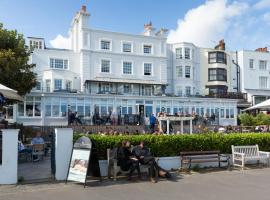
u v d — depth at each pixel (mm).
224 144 14820
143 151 12148
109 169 11883
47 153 19156
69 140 11797
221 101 42969
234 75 51375
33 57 39594
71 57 41406
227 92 47344
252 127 28531
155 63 45312
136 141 13070
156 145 13469
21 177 11562
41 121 33875
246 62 51500
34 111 33906
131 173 11609
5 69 22906
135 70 44031
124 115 34281
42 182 11180
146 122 35062
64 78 39281
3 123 19000
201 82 49469
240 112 47500
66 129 11781
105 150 12516
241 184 10914
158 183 11109
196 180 11602
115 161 11734
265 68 53156
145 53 45031
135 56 44188
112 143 12617
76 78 40938
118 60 43188
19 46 25125
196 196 9289
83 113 35469
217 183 11086
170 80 47375
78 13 42719
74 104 35250
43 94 33875
